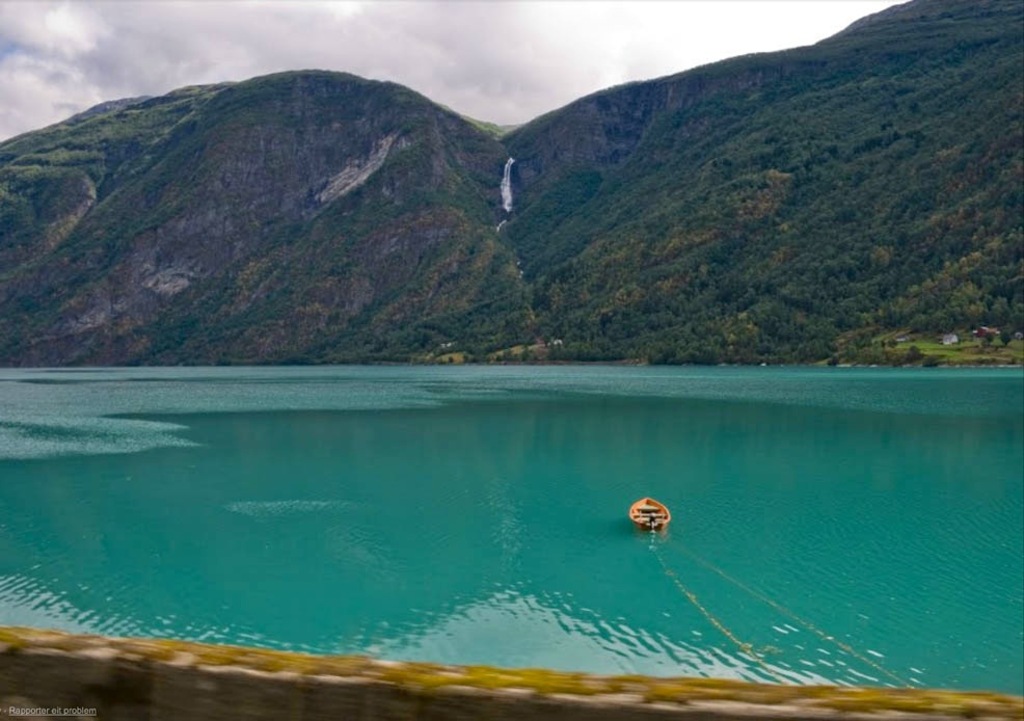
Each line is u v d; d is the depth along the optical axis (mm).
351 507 46656
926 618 28781
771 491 51250
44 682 3414
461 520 43344
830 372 182875
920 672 24625
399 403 114812
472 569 34438
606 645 26531
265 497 49312
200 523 42469
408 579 33094
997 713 2973
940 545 38250
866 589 31844
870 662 25203
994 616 28969
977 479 54719
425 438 76562
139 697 3367
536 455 66250
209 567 34625
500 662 25094
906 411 95750
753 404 106625
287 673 3307
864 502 47719
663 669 24719
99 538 39375
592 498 49250
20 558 35938
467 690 3189
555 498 49250
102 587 32000
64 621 28562
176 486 52812
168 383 180500
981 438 73625
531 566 34938
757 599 30844
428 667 3346
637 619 28719
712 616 29000
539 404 111125
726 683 3213
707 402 110562
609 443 73000
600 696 3141
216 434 79500
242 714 3297
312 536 39875
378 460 63719
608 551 37438
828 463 61625
